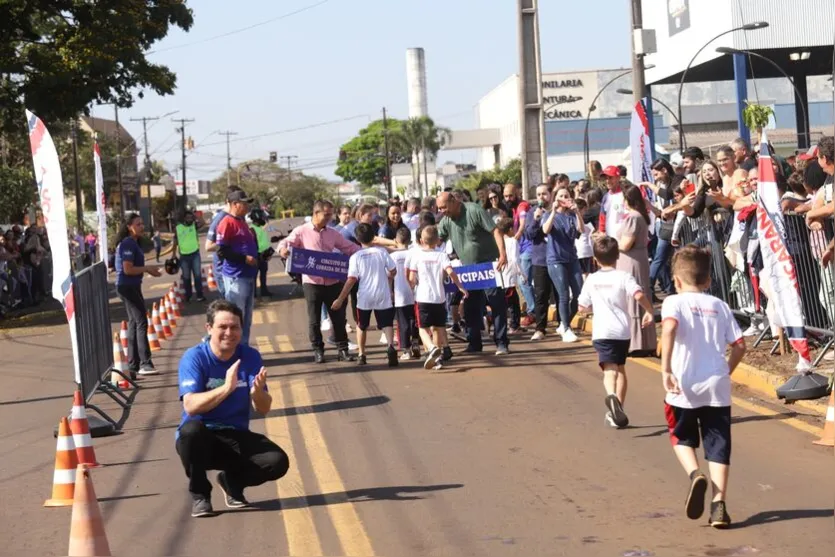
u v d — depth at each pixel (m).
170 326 21.42
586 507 7.63
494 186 18.33
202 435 7.83
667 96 93.69
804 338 10.75
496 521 7.41
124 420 12.02
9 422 12.40
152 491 8.77
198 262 27.95
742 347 7.15
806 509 7.27
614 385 10.02
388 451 9.68
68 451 8.66
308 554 6.90
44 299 33.50
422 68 128.75
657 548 6.65
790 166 15.89
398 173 156.75
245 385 8.03
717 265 14.46
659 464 8.70
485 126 127.81
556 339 15.95
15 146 55.09
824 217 11.11
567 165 101.75
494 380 12.90
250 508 8.09
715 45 46.56
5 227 43.44
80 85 30.66
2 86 30.56
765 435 9.43
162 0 32.50
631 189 12.92
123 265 14.88
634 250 12.91
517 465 8.92
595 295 10.07
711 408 7.08
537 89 25.62
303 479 8.88
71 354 18.91
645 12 54.69
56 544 7.41
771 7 44.88
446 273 14.63
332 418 11.31
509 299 17.16
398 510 7.81
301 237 15.29
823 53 48.00
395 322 17.22
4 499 8.79
